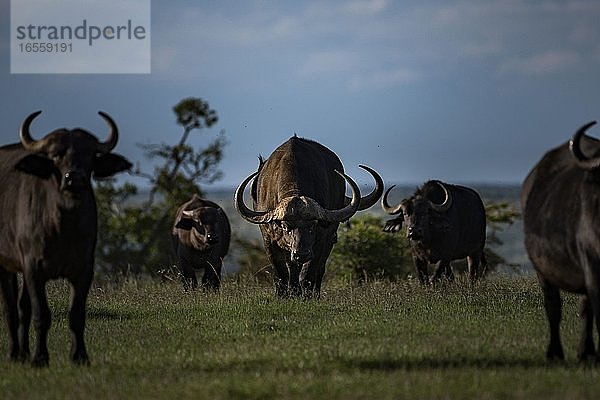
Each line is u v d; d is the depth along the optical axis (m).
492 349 38.75
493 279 69.38
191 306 55.94
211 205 78.62
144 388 32.72
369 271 88.38
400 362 36.16
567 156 38.09
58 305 56.34
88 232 38.16
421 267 71.81
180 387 32.47
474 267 76.56
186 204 79.75
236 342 42.84
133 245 136.62
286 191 60.69
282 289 60.78
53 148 37.09
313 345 40.34
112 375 35.38
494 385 30.97
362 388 31.16
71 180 36.28
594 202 34.53
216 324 49.31
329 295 60.31
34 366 37.75
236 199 60.69
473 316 49.59
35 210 38.06
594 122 34.56
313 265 61.09
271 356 37.78
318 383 31.83
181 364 37.59
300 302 55.81
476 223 74.12
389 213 71.81
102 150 37.88
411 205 70.12
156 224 138.00
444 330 44.72
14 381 34.94
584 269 35.09
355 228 90.50
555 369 34.06
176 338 45.16
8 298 41.56
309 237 58.56
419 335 43.44
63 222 37.44
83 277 38.56
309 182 61.75
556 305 38.50
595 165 34.00
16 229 38.84
